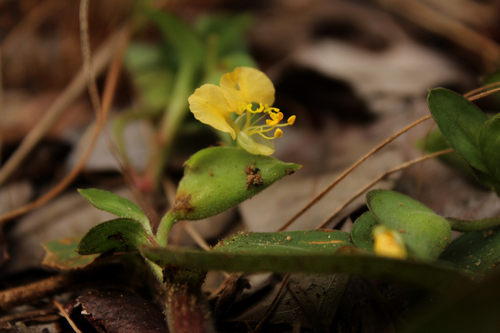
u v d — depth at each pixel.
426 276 0.20
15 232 0.25
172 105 0.28
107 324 0.21
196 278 0.21
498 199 0.24
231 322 0.22
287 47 0.42
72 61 0.38
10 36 0.38
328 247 0.21
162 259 0.20
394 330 0.21
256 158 0.21
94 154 0.28
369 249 0.21
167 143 0.28
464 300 0.19
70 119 0.34
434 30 0.41
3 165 0.31
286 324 0.22
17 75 0.39
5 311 0.23
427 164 0.26
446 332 0.19
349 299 0.22
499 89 0.22
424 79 0.32
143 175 0.27
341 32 0.43
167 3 0.41
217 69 0.28
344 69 0.33
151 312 0.22
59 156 0.30
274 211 0.25
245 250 0.21
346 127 0.31
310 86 0.34
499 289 0.19
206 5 0.47
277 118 0.22
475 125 0.22
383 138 0.27
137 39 0.39
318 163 0.27
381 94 0.31
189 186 0.21
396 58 0.35
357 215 0.24
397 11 0.44
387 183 0.25
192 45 0.28
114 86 0.29
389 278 0.20
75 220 0.26
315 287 0.22
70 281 0.23
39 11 0.38
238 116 0.22
